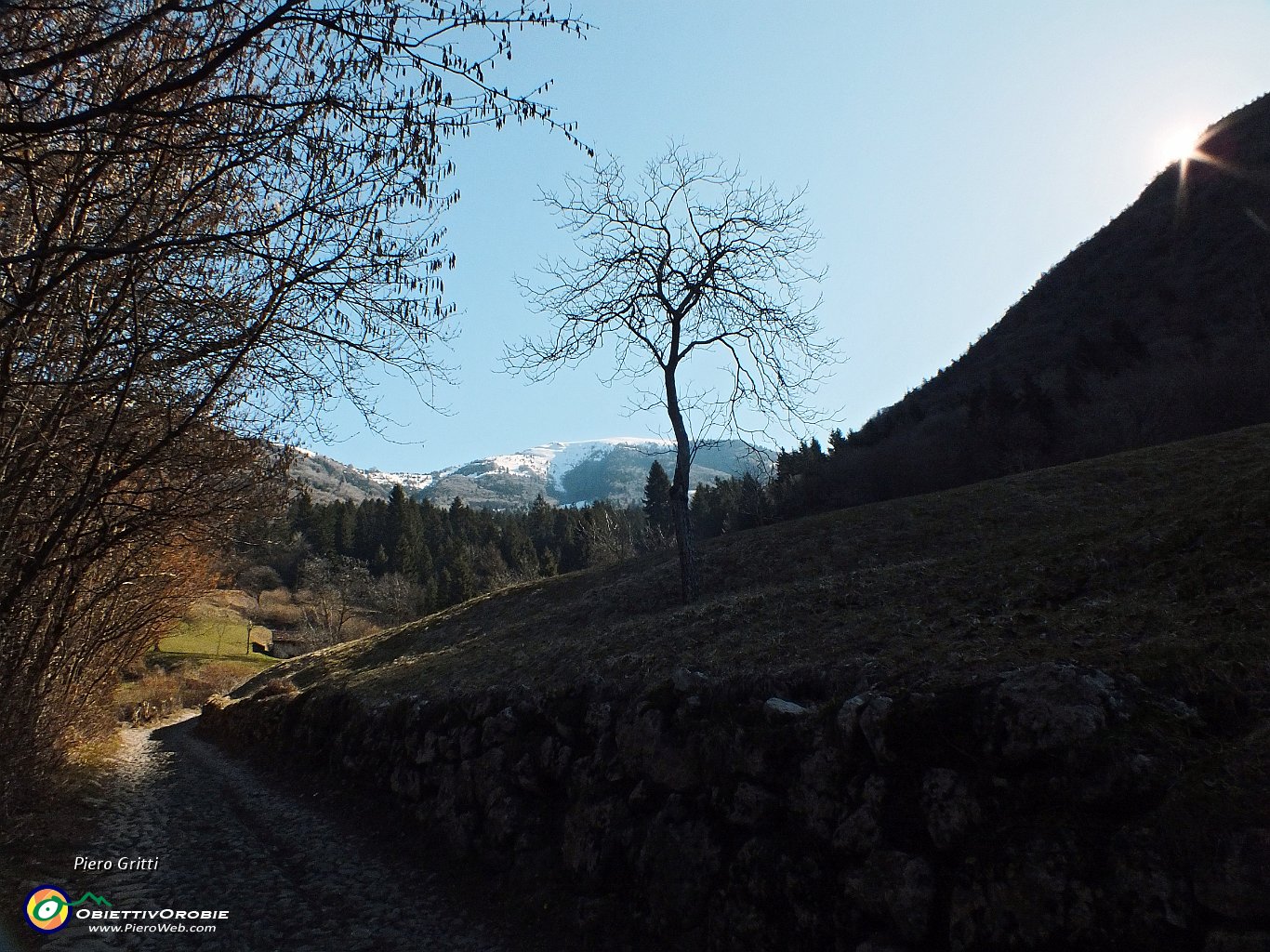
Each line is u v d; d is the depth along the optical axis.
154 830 11.68
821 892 5.28
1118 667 4.92
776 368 17.75
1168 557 7.20
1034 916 4.06
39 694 12.21
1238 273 50.09
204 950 6.93
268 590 81.62
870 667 6.78
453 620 30.53
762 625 10.28
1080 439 35.81
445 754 10.61
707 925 5.94
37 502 8.90
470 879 8.50
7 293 6.36
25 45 5.12
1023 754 4.67
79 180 6.26
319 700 17.97
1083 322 62.19
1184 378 33.53
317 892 8.54
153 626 24.00
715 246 17.64
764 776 6.23
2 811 9.98
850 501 41.41
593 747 8.37
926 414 61.19
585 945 6.65
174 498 9.75
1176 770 4.10
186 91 6.60
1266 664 4.52
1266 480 7.62
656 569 24.73
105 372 7.70
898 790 5.19
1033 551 9.81
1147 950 3.64
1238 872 3.43
